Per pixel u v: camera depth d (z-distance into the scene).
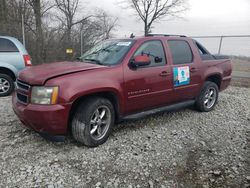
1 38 6.88
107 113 3.91
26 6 16.14
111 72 3.84
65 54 16.23
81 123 3.61
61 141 3.63
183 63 4.99
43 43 15.38
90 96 3.75
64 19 19.59
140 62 4.04
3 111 5.40
